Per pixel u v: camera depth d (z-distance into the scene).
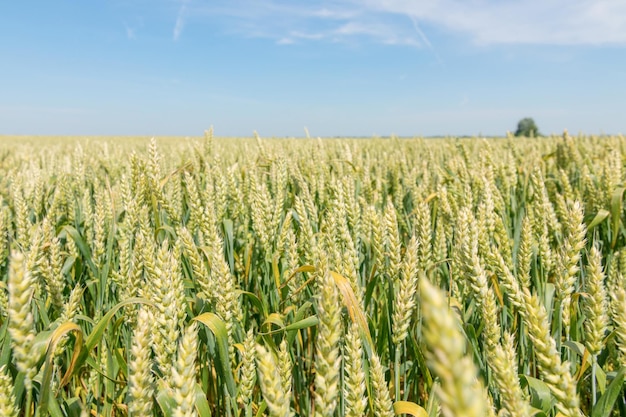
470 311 3.21
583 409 3.45
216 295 2.70
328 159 9.29
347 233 3.55
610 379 2.72
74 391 3.12
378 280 3.64
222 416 3.31
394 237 3.02
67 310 2.61
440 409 2.30
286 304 3.83
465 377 0.68
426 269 3.46
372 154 13.98
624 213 5.75
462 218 3.07
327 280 1.67
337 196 3.73
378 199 7.02
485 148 7.30
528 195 7.46
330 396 1.61
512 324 3.27
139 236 3.13
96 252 3.97
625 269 3.96
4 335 2.39
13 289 1.65
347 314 2.76
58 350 2.46
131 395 1.71
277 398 1.48
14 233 5.62
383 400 2.24
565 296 2.61
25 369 1.71
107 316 2.20
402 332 2.55
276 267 3.82
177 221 4.40
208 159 7.70
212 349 2.82
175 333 2.15
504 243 3.78
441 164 11.66
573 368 2.76
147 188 4.35
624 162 9.01
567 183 6.34
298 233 5.31
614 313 2.16
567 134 9.56
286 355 2.37
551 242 5.25
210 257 3.57
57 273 3.25
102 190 5.30
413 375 3.12
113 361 2.73
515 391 1.65
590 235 5.45
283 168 6.18
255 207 4.12
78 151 8.70
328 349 1.62
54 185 7.97
